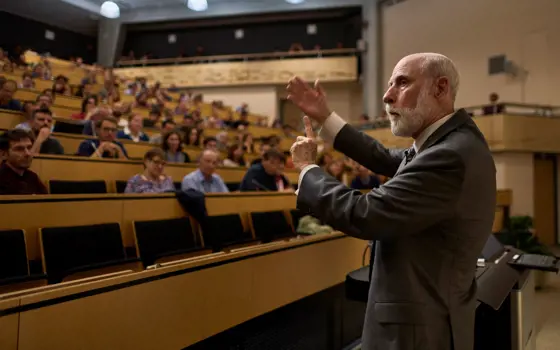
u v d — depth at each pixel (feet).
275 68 41.29
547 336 9.88
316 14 41.93
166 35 46.85
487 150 3.43
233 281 5.63
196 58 43.73
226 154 19.49
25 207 6.86
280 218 11.47
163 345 4.61
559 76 25.99
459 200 3.16
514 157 23.49
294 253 6.84
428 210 3.10
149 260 8.09
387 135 29.35
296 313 6.84
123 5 44.45
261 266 6.15
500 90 28.84
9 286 5.84
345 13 41.06
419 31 34.01
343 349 8.00
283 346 6.47
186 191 9.61
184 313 4.90
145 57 45.47
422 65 3.54
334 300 7.86
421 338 3.22
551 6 26.50
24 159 8.07
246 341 5.79
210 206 10.00
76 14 43.96
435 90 3.52
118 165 12.28
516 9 28.17
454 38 31.55
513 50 28.22
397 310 3.30
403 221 3.10
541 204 24.93
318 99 4.78
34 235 6.96
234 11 42.88
